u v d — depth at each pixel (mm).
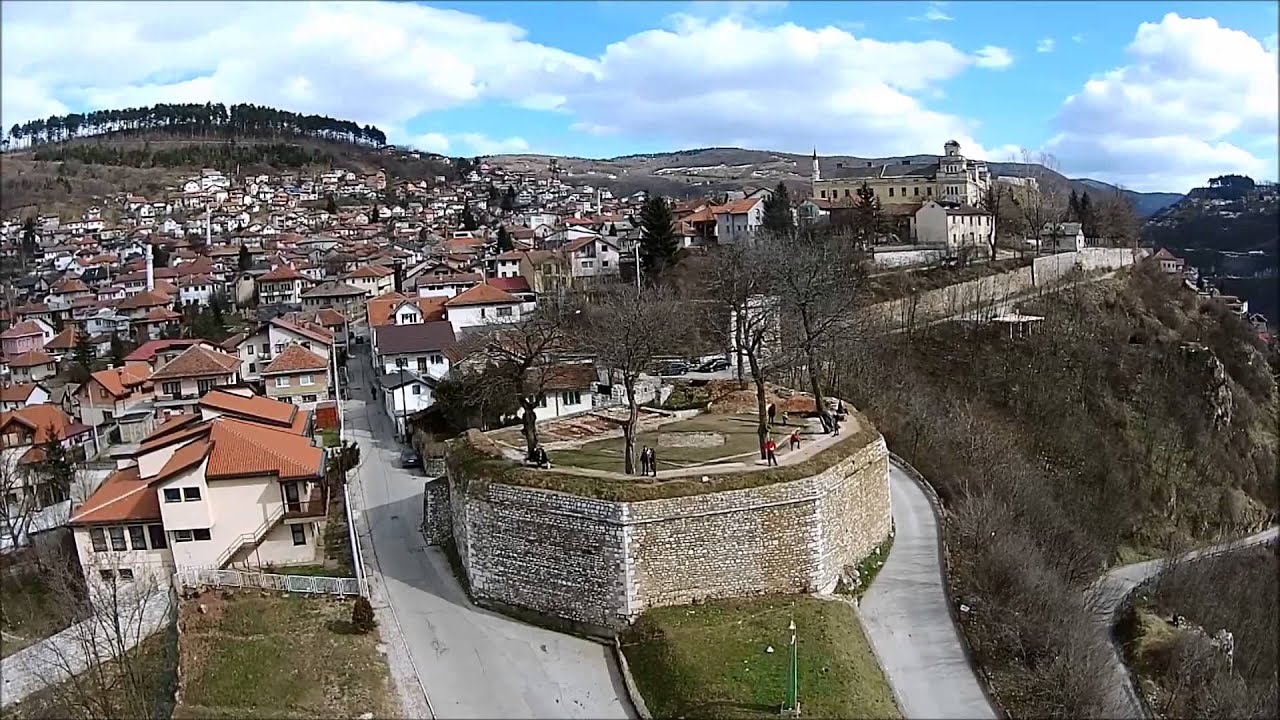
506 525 38969
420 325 83312
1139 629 45500
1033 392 75938
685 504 36281
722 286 72312
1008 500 51406
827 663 31594
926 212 111000
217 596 39750
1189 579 55250
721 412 54625
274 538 44812
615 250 115250
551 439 48188
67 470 62531
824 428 46156
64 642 40812
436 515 47031
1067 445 71750
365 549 46125
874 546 43188
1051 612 37188
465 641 36656
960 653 33938
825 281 69688
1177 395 80750
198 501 43438
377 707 31969
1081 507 65625
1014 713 30328
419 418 66062
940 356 80000
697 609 36000
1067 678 32125
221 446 44562
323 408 72750
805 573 37719
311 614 38375
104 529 43906
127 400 75062
